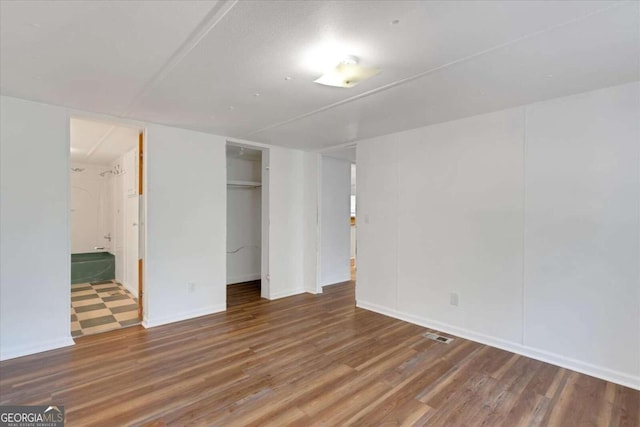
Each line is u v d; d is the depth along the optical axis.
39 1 1.53
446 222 3.54
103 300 4.62
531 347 2.92
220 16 1.64
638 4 1.51
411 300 3.86
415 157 3.83
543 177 2.87
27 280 2.91
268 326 3.68
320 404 2.18
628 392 2.35
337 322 3.83
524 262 2.97
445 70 2.24
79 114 3.17
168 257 3.77
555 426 1.98
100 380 2.47
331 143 4.70
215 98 2.82
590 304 2.62
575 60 2.09
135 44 1.93
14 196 2.85
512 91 2.63
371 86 2.53
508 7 1.55
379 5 1.54
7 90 2.66
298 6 1.55
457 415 2.08
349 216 6.11
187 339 3.27
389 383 2.46
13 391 2.31
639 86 2.42
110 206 6.51
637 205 2.42
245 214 6.09
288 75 2.34
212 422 1.99
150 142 3.63
